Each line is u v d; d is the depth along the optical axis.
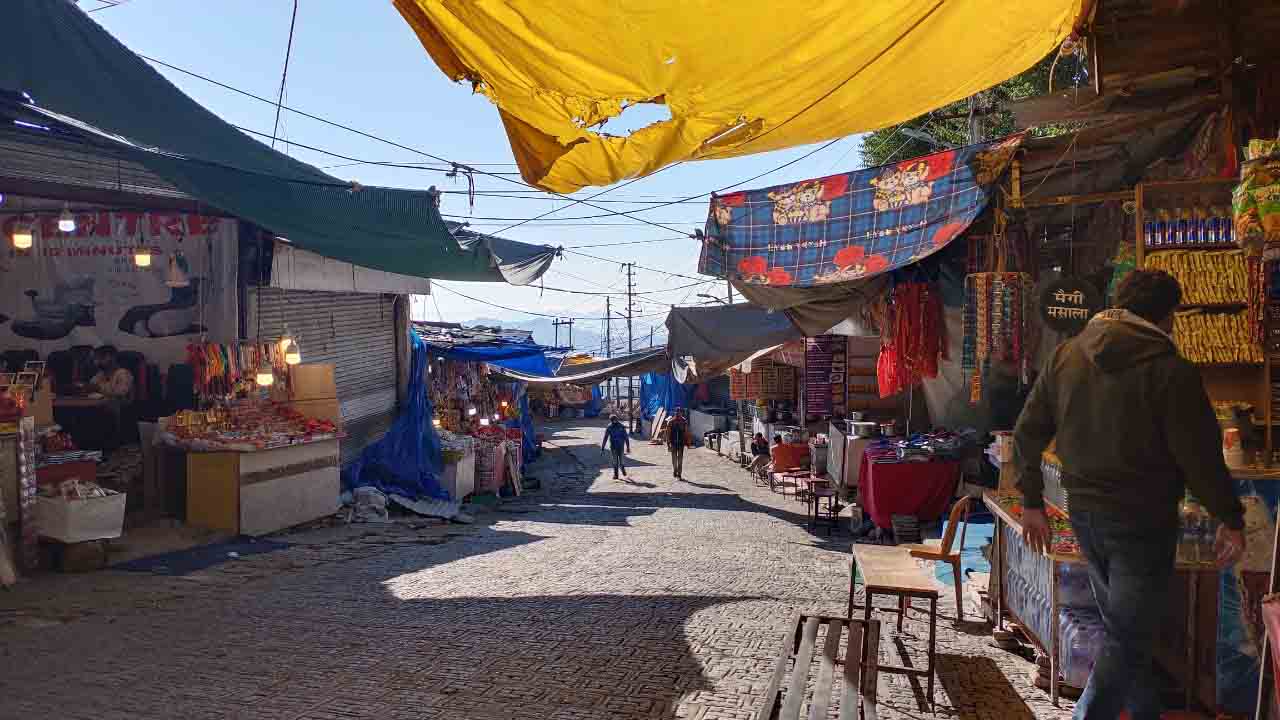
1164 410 2.61
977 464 11.67
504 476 19.36
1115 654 2.64
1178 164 6.60
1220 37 4.83
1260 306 4.52
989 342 7.73
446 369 22.34
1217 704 4.10
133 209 11.84
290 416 13.46
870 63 3.35
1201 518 4.12
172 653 6.00
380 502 14.84
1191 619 4.23
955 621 6.50
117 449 13.21
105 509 9.15
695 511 16.27
